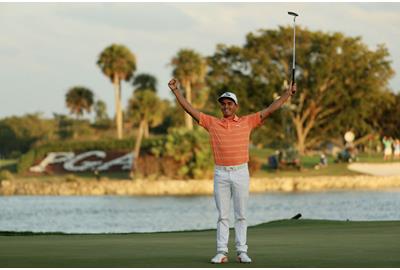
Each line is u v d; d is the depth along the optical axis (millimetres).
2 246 26219
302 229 34656
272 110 21797
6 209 125875
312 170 174375
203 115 21766
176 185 163500
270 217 98875
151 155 179000
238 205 21672
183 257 22625
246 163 21719
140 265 20484
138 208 125250
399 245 25594
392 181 165500
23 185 168500
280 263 20828
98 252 24062
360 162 180875
